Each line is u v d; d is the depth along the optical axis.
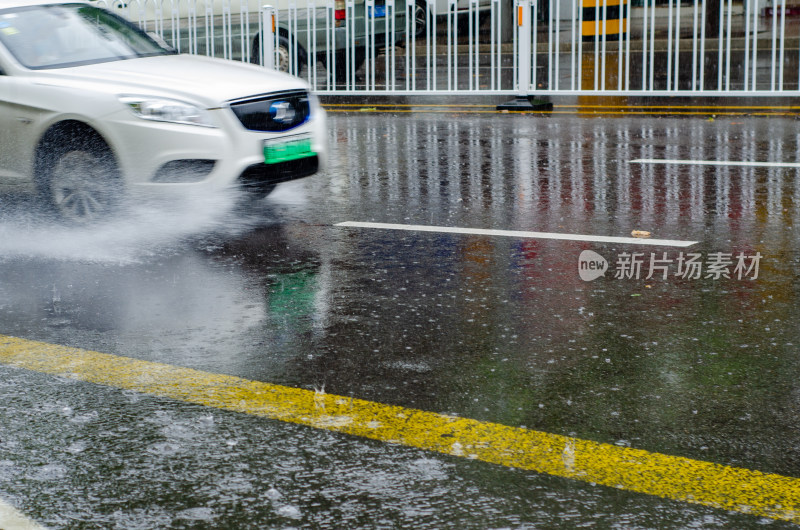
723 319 4.67
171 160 6.43
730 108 13.12
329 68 15.41
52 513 2.92
